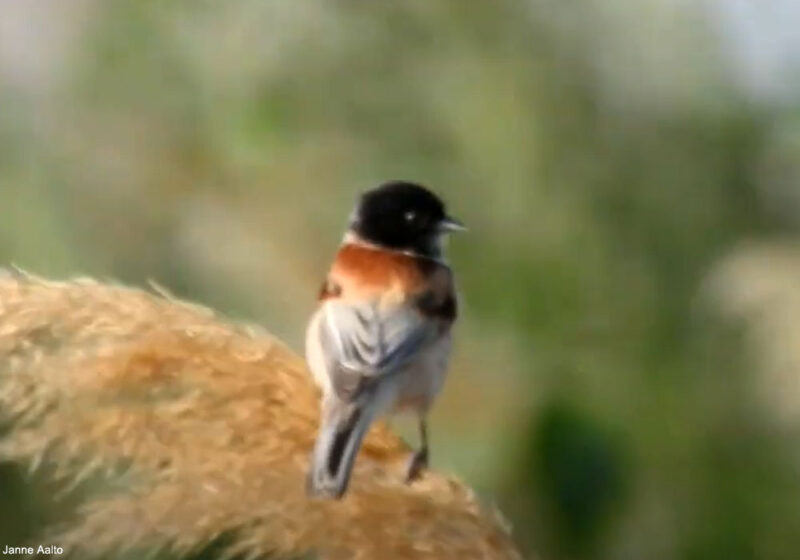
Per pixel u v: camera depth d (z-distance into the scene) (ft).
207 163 13.78
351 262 13.05
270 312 13.73
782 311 13.39
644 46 13.70
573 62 13.70
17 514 12.96
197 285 13.76
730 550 13.50
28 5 13.87
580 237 13.62
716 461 13.52
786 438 13.51
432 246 13.08
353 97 13.74
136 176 13.79
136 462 12.78
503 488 13.48
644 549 13.48
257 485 12.77
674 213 13.64
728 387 13.53
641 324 13.58
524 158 13.66
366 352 12.95
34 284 12.89
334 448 12.79
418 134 13.71
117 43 13.83
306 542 12.74
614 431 13.51
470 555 12.76
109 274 13.76
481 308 13.60
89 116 13.82
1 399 12.79
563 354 13.57
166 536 12.75
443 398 13.52
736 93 13.69
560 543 13.48
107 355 12.82
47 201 13.78
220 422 12.80
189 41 13.79
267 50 13.78
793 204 13.65
